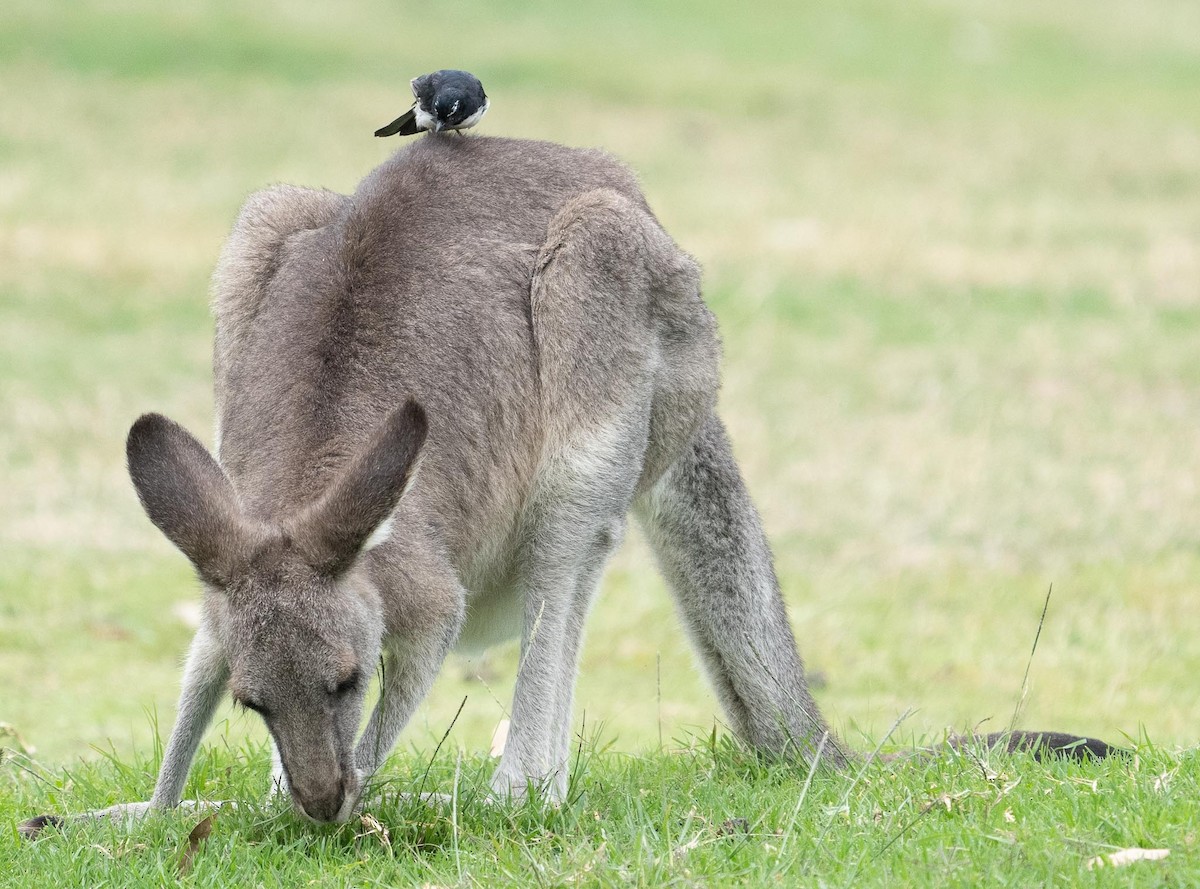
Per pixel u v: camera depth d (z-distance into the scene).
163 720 27.52
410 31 103.62
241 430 18.61
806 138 89.38
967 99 100.62
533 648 19.66
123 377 50.56
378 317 18.66
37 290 58.62
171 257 63.69
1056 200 80.00
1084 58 115.56
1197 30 126.06
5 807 19.03
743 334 57.53
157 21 98.75
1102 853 15.07
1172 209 79.25
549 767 19.36
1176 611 34.44
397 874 16.48
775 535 39.41
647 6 116.50
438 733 27.67
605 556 20.34
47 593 34.00
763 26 114.75
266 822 17.84
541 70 96.62
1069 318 60.75
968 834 15.81
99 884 16.34
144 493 16.11
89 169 75.00
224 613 16.14
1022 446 46.62
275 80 90.56
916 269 66.69
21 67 88.75
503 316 19.42
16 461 42.81
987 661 31.41
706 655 22.88
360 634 16.25
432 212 19.62
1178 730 27.02
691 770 20.70
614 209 20.00
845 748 22.09
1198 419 49.34
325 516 15.98
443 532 18.56
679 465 22.31
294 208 20.72
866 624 33.66
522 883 15.45
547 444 19.81
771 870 15.32
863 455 45.69
